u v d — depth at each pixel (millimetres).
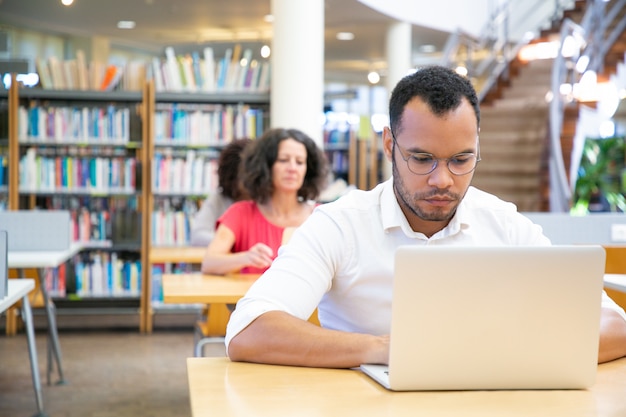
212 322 3793
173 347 6633
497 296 1584
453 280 1567
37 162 7406
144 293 7375
